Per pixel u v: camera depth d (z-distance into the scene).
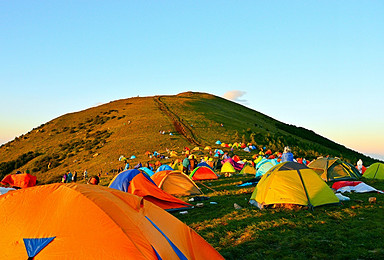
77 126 85.19
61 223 4.28
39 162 59.72
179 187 14.45
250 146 51.12
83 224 4.25
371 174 17.80
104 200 4.79
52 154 63.62
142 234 4.45
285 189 10.29
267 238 7.27
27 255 3.97
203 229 8.49
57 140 75.25
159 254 4.30
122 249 3.99
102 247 3.99
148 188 11.72
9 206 4.64
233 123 80.88
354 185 13.27
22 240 4.14
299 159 27.44
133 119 77.06
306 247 6.51
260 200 10.70
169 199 11.55
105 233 4.14
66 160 56.94
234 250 6.62
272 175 10.84
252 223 8.62
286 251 6.38
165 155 44.59
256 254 6.32
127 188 11.62
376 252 5.94
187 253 5.24
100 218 4.34
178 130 65.25
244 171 23.03
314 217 8.87
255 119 106.69
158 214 5.95
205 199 12.95
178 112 85.94
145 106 94.75
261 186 11.19
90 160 52.06
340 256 5.89
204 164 21.66
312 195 10.09
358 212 9.24
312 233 7.46
